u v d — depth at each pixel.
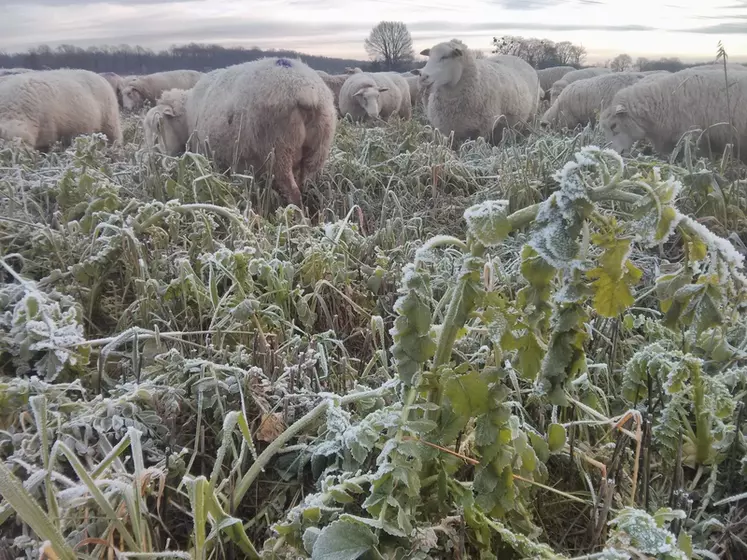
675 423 1.46
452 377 1.03
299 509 1.10
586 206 0.89
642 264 2.78
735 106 5.30
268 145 4.38
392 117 10.07
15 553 1.21
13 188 3.31
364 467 1.27
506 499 1.06
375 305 2.43
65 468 1.39
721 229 3.18
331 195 4.39
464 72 7.14
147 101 11.42
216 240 2.82
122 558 1.04
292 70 4.39
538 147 4.72
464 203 4.14
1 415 1.50
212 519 1.13
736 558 1.31
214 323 2.09
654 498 1.40
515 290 2.34
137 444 1.18
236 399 1.62
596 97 7.84
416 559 0.95
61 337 1.77
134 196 3.58
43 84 6.25
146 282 2.25
